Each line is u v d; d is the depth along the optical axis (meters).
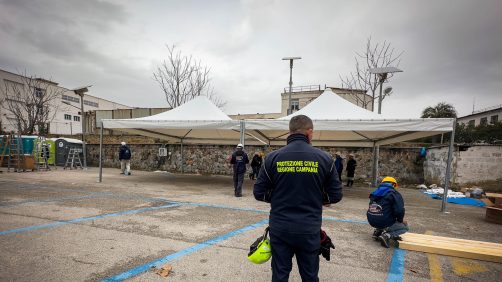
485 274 3.44
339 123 8.16
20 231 4.38
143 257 3.54
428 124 7.47
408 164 13.70
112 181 11.19
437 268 3.57
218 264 3.41
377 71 12.05
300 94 37.53
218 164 16.27
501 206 6.32
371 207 4.41
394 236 4.31
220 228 4.96
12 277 2.87
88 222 5.01
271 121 8.98
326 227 5.38
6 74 33.62
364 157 14.16
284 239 1.98
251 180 13.55
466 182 11.33
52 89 39.16
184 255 3.65
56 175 12.71
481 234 5.35
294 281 3.06
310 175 1.99
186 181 12.16
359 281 3.12
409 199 9.46
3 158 14.97
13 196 7.29
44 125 27.09
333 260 3.70
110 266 3.23
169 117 10.54
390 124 7.78
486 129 24.48
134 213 5.83
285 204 2.01
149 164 17.72
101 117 23.70
